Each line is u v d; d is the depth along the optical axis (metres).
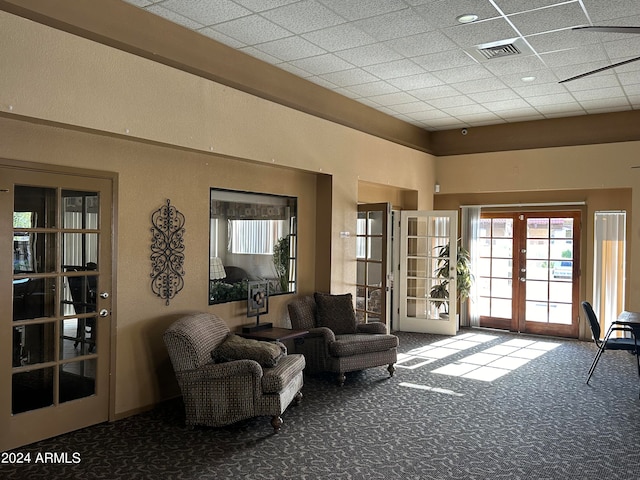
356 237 7.47
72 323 4.33
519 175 8.67
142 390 4.86
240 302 5.93
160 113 4.66
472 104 7.59
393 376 6.17
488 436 4.38
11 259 3.90
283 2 4.36
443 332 8.63
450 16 4.60
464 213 9.24
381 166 7.91
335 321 6.30
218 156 5.46
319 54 5.59
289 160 6.17
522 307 8.86
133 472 3.66
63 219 4.23
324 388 5.68
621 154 7.90
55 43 3.87
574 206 8.42
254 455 3.96
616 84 6.56
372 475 3.65
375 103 7.55
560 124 8.38
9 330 3.90
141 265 4.82
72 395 4.36
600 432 4.49
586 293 8.31
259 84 5.79
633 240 7.82
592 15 4.54
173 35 4.79
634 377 6.22
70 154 4.23
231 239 5.79
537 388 5.74
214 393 4.37
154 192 4.92
